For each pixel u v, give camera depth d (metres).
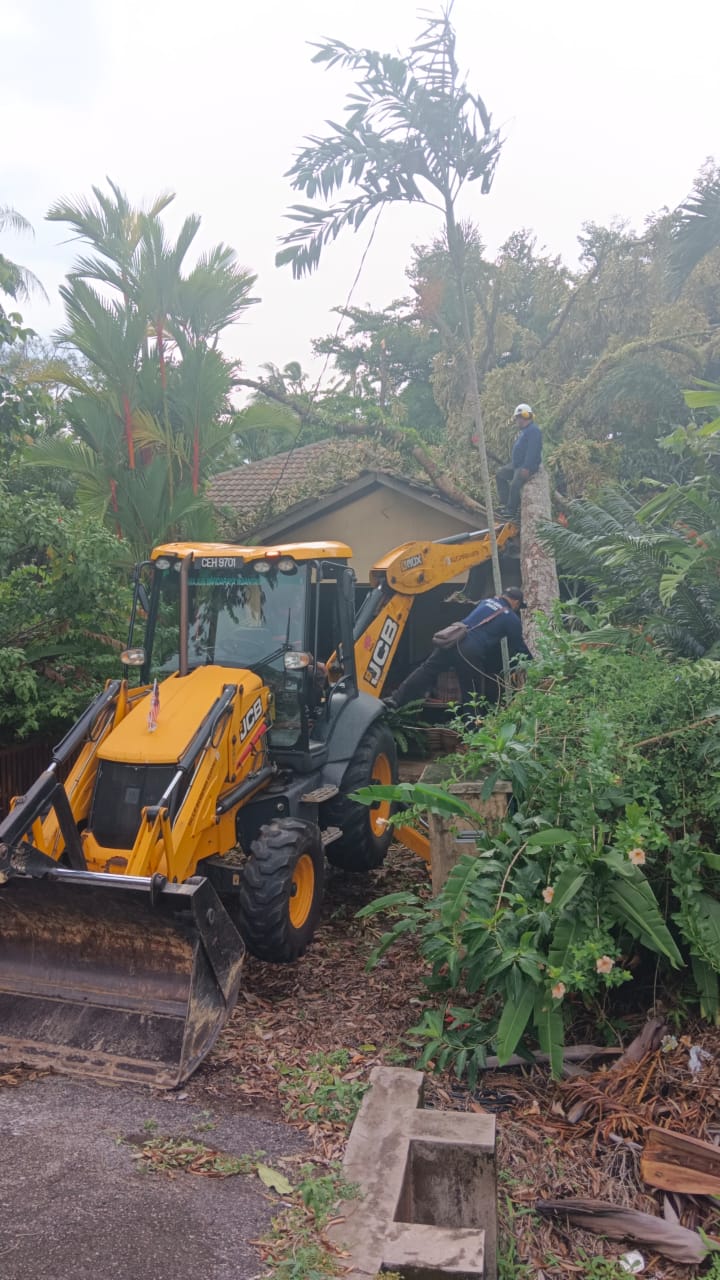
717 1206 4.30
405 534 13.27
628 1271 3.99
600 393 12.41
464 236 9.66
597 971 5.27
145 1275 3.29
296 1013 5.81
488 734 6.06
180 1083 4.78
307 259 9.36
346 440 14.24
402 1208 3.80
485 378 13.30
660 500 7.23
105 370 13.11
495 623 9.26
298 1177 3.99
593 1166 4.54
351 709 7.72
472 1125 4.16
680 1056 5.22
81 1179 3.87
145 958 5.20
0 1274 3.25
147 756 5.93
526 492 10.52
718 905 5.57
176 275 13.12
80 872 5.18
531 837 5.28
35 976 5.38
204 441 13.79
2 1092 4.67
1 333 13.53
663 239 13.06
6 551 8.91
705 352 12.26
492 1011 5.70
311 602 7.14
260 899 6.00
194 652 7.12
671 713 5.98
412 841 7.55
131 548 13.17
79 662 9.36
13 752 9.32
